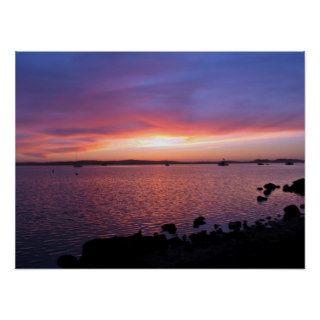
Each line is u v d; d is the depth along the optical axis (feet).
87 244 31.71
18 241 40.22
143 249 32.27
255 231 38.01
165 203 66.44
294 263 27.22
